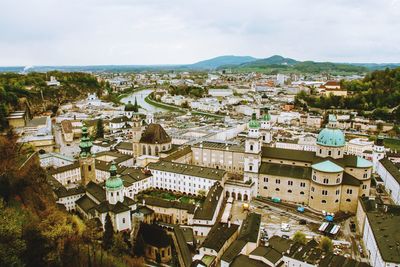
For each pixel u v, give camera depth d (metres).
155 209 178.62
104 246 129.50
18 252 85.88
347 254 146.75
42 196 141.88
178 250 143.00
